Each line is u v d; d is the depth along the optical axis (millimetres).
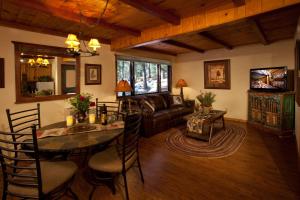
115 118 2830
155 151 3281
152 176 2445
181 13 2756
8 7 2424
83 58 3904
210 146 3479
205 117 3918
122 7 2486
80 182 2324
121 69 4984
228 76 5633
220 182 2279
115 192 2109
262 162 2793
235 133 4234
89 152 2748
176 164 2777
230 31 3809
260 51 4996
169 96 5840
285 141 3699
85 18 2773
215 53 5887
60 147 1716
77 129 2262
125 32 3436
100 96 4266
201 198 1983
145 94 5652
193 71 6469
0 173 2480
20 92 3025
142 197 2016
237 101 5516
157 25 3293
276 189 2107
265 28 3600
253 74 4852
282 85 4148
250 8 2254
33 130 1346
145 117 4055
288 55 4551
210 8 2586
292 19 3072
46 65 3373
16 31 2959
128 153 1980
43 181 1592
